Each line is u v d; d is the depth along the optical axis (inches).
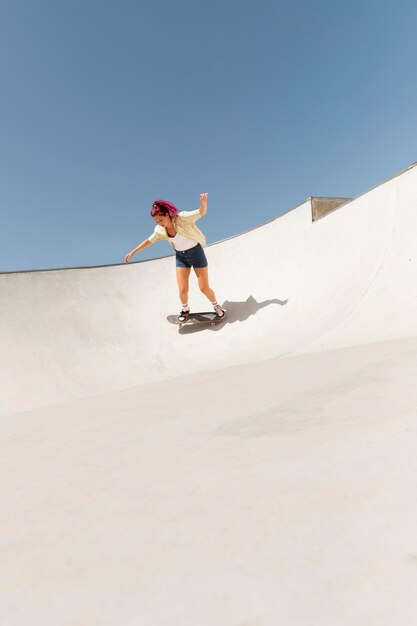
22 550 29.9
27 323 451.2
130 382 395.5
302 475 37.6
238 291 517.7
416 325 180.9
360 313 267.0
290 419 55.6
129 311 519.2
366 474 36.5
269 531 29.1
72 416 86.0
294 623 20.8
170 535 29.8
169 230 423.5
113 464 47.1
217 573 25.1
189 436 54.2
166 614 22.0
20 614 23.0
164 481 39.9
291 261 491.8
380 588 23.0
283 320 414.0
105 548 29.0
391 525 28.7
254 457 43.4
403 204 339.3
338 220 438.6
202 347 445.1
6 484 45.3
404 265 280.2
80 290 518.0
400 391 60.8
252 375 105.8
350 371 81.7
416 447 40.7
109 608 22.8
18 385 374.3
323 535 28.2
